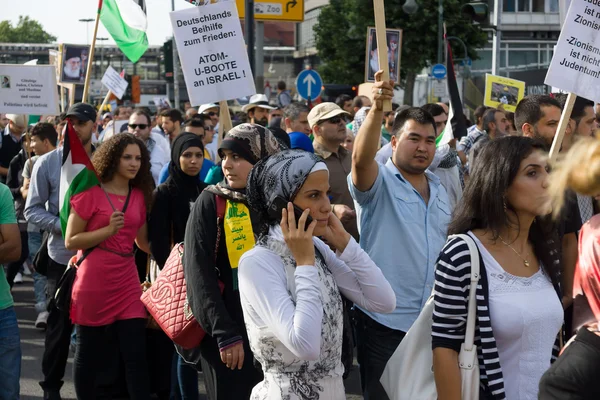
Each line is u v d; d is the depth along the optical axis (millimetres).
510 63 47875
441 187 4980
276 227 3307
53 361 6215
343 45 37031
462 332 3303
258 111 13844
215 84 6164
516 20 48062
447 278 3309
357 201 4887
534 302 3291
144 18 10812
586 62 5004
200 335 4559
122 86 14250
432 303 3453
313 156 3256
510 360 3277
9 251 5074
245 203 4352
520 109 5531
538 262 3422
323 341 3227
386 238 4793
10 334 5125
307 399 3201
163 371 6039
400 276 4738
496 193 3312
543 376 2668
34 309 9875
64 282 5691
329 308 3277
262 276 3199
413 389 3443
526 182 3283
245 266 3234
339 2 37875
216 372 4453
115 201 5750
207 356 4520
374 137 4551
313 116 7117
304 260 3156
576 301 2785
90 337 5664
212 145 11961
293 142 6805
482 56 46938
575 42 5012
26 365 7508
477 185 3393
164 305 4652
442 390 3277
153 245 5824
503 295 3291
